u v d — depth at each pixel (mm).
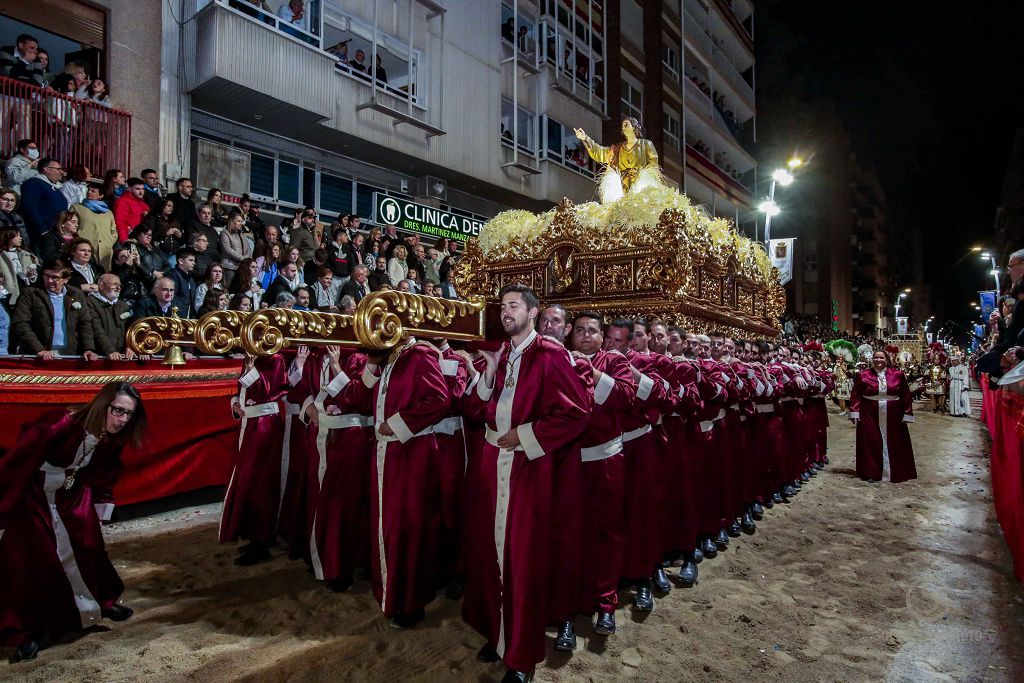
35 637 3357
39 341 5406
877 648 3609
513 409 3205
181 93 11094
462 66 15820
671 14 27203
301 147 13656
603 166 7172
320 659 3363
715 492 5203
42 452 3281
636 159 6812
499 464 3236
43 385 4949
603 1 21281
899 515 6629
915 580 4691
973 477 8742
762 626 3889
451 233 15141
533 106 18297
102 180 9086
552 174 18344
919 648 3611
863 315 62875
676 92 27172
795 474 7801
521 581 3045
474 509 3418
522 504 3125
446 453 4242
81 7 9750
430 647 3520
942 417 17484
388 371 3793
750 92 36531
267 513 4828
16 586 3312
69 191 7414
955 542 5641
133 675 3164
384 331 3098
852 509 6902
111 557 4883
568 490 3340
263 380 4945
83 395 5160
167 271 6941
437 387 3691
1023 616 4047
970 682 3234
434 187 15898
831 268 51094
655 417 4211
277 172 13203
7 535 3318
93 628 3666
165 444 5863
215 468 6379
